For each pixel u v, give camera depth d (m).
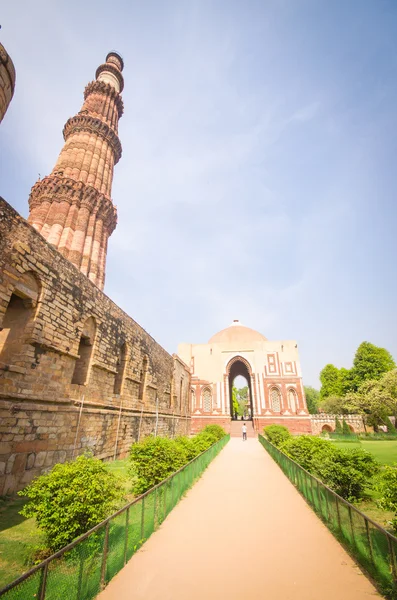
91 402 13.91
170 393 28.89
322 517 8.06
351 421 40.91
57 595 3.77
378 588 4.87
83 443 13.02
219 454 21.70
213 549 6.29
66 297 12.48
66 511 5.54
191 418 39.56
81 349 14.48
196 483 12.40
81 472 6.24
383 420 39.28
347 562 5.75
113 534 5.34
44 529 5.60
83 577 4.36
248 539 6.82
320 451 11.77
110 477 6.61
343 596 4.69
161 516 7.86
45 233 23.77
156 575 5.27
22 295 10.41
